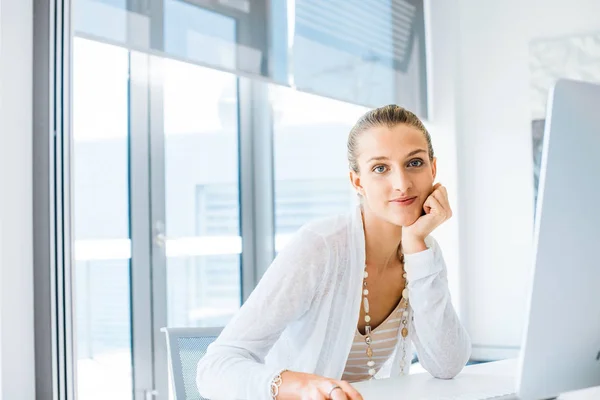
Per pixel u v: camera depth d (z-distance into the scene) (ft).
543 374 3.47
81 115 11.64
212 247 13.91
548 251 3.33
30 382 8.87
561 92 3.25
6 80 8.81
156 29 11.36
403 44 17.65
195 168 13.53
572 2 17.44
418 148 4.72
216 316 13.96
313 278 4.96
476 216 18.54
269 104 15.19
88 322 11.74
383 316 5.41
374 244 5.21
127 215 12.33
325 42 14.87
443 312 4.97
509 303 18.07
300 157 15.88
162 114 12.89
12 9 8.89
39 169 9.05
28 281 8.93
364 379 5.56
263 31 13.37
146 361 12.53
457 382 4.85
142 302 12.51
